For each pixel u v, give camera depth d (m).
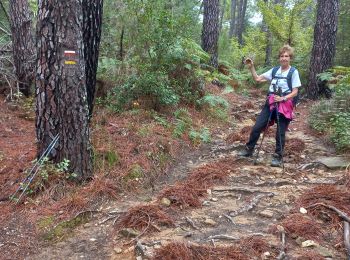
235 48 20.91
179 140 6.76
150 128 6.63
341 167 5.61
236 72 14.85
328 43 11.36
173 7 9.19
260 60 19.67
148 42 8.12
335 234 3.76
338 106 7.86
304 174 5.50
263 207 4.41
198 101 8.77
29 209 4.34
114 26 8.61
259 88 14.41
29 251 3.64
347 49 13.73
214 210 4.38
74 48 4.57
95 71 6.52
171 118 7.54
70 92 4.62
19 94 8.13
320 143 7.02
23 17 8.48
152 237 3.75
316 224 3.88
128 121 6.86
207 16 13.55
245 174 5.54
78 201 4.42
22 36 8.54
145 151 5.79
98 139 5.75
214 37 13.62
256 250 3.45
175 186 4.91
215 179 5.30
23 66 8.61
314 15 18.44
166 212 4.29
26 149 5.78
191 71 9.20
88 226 4.07
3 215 4.23
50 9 4.45
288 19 14.84
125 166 5.32
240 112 10.05
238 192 4.86
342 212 4.00
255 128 5.99
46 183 4.64
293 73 5.68
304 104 11.13
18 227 4.03
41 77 4.62
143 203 4.54
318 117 7.96
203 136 7.22
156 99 7.70
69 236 3.90
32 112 7.71
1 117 7.25
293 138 7.18
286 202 4.52
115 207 4.46
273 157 5.94
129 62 8.26
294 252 3.43
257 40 20.08
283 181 5.14
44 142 4.78
